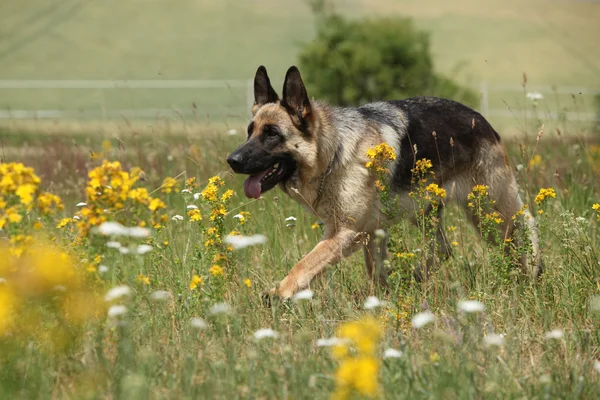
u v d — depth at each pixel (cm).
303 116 796
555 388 473
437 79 2462
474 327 567
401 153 823
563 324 646
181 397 472
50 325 527
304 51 2366
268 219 956
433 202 724
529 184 1037
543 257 810
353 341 512
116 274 630
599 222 914
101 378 483
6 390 462
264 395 480
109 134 1655
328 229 816
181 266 722
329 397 459
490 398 466
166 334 604
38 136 1702
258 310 675
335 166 797
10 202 507
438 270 743
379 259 816
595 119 1719
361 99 2328
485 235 738
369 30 2384
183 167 1231
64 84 5334
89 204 543
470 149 868
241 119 1505
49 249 522
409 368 497
